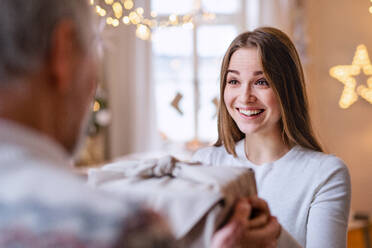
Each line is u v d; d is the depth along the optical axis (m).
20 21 0.43
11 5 0.43
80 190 0.41
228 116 1.42
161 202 0.60
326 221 1.15
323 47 4.41
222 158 1.45
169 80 4.63
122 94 4.54
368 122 4.34
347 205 1.19
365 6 4.31
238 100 1.25
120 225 0.39
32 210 0.39
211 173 0.70
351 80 4.26
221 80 1.33
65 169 0.45
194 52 4.58
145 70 4.50
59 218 0.39
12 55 0.43
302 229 1.21
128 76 4.52
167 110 4.64
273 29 1.25
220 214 0.61
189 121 4.63
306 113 1.28
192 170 0.69
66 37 0.46
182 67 4.62
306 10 4.36
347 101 4.29
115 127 4.53
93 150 4.02
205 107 4.61
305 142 1.28
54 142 0.47
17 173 0.41
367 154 4.36
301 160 1.25
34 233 0.38
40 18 0.44
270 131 1.29
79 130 0.53
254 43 1.21
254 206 0.71
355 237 3.48
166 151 4.58
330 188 1.19
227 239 0.63
